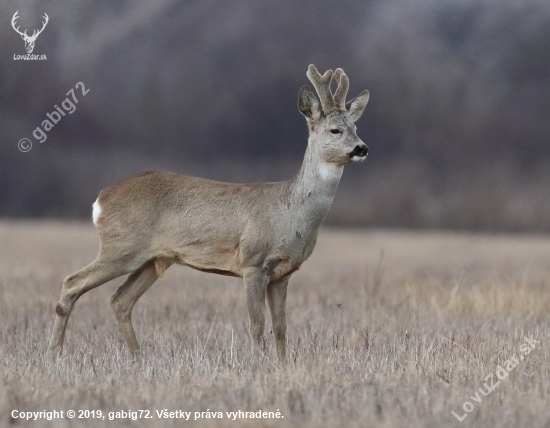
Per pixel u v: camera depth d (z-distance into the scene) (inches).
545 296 1411.2
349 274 1904.5
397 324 1198.3
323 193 1015.6
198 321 1220.5
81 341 1083.3
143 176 1042.1
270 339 1098.1
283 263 1013.2
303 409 740.0
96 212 1037.2
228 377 857.5
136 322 1214.3
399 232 3518.7
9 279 1637.6
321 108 1022.4
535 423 707.4
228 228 1008.2
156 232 1029.8
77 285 1023.6
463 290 1482.5
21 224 3393.2
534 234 3703.3
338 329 1154.0
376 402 754.2
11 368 887.7
